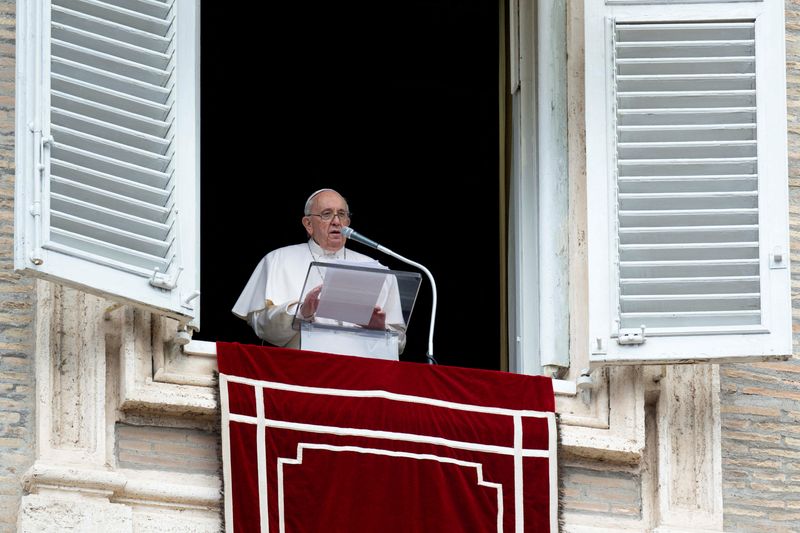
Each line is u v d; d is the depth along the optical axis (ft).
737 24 143.84
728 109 142.72
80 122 133.80
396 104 210.18
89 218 132.67
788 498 143.13
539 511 136.36
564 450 139.64
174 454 134.92
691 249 140.77
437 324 207.62
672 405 142.51
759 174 142.00
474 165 209.97
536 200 149.38
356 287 137.49
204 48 208.23
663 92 142.51
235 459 132.87
